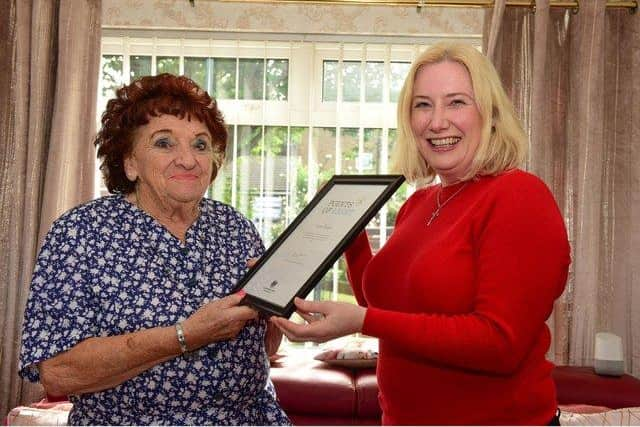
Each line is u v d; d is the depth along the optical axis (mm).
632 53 3100
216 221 1489
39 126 3008
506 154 1358
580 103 3043
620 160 3123
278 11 3352
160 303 1321
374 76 3381
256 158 3316
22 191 3016
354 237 1307
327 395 2611
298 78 3350
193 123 1397
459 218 1326
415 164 1532
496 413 1266
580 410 2299
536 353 1314
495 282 1205
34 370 1317
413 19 3352
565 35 3139
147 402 1307
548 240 1214
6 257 3047
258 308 1245
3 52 3064
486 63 1376
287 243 1390
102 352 1248
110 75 3340
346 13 3350
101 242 1329
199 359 1326
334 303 1229
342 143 3348
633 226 3070
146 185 1403
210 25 3346
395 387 1360
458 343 1179
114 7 3328
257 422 1460
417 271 1301
